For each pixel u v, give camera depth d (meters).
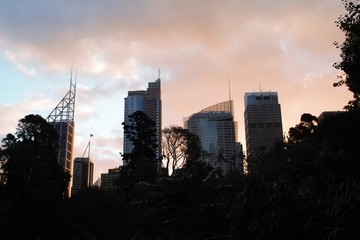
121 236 51.09
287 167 33.91
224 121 136.50
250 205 17.08
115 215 52.78
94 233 51.72
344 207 15.86
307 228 15.77
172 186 23.45
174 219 22.94
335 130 34.84
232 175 42.56
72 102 128.12
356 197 15.98
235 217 17.69
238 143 134.25
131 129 74.94
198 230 22.70
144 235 32.22
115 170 88.88
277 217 15.91
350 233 15.20
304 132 65.81
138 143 73.25
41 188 56.38
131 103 156.88
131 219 51.12
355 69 31.19
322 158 20.77
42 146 63.84
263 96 129.12
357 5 30.30
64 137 120.38
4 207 49.53
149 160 70.69
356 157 30.09
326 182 18.81
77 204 55.19
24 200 51.19
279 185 17.17
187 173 24.92
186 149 81.19
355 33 30.39
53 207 52.62
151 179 66.88
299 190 17.80
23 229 47.94
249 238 16.56
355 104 35.66
